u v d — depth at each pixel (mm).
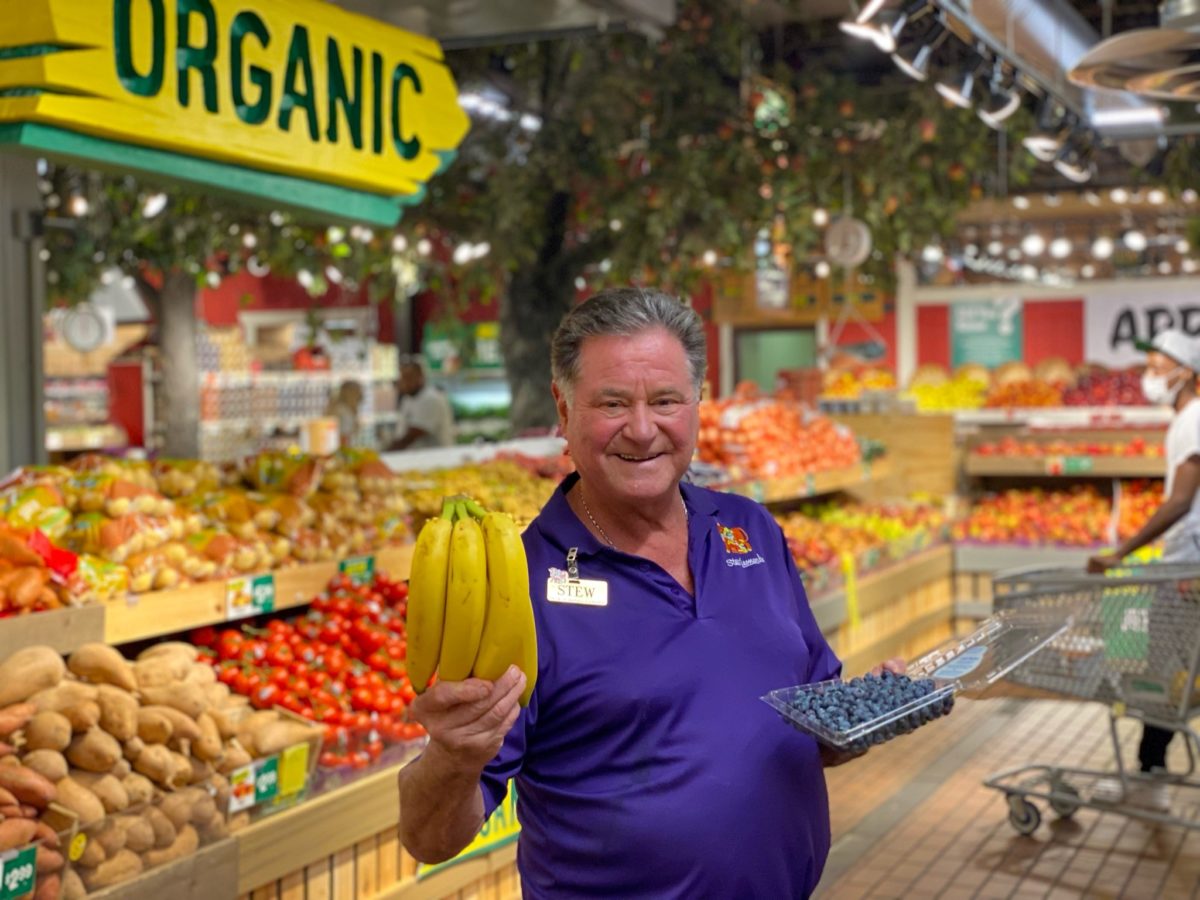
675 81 8258
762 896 2045
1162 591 4582
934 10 5215
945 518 8617
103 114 3195
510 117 8414
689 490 2254
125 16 3238
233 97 3582
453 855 1908
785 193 8477
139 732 2912
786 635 2166
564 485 2217
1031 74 6035
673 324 2033
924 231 8844
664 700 2016
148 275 12203
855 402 9609
